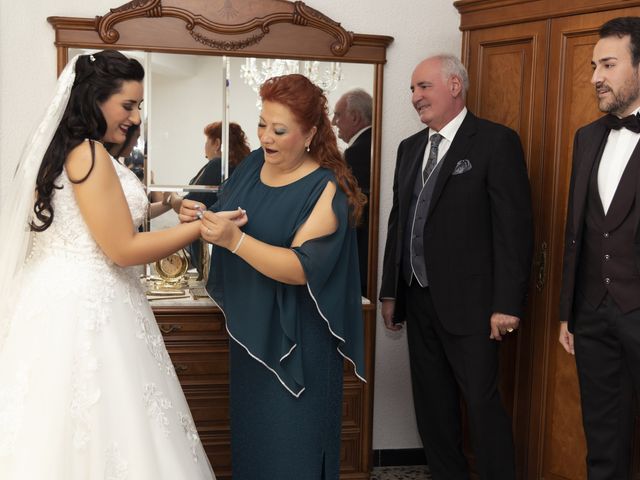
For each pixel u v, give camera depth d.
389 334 3.85
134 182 2.54
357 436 3.64
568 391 3.27
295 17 3.54
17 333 2.30
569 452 3.28
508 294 3.02
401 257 3.36
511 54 3.40
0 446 2.19
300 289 2.56
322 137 2.57
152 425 2.34
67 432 2.21
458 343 3.18
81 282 2.34
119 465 2.23
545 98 3.27
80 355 2.27
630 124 2.65
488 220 3.12
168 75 3.53
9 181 3.48
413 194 3.29
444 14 3.73
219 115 3.58
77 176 2.30
